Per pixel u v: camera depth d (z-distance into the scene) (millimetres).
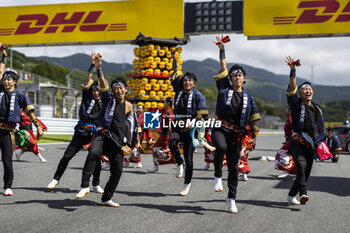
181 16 15039
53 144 16812
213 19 15008
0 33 16562
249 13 14445
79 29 15898
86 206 4660
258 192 5941
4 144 5180
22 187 5918
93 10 15805
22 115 9430
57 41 16078
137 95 13859
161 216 4219
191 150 5621
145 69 14094
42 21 16234
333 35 13977
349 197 5645
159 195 5504
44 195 5305
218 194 5664
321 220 4172
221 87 4746
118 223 3879
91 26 15789
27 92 27312
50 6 16219
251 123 4766
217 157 5309
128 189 5965
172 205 4824
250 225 3898
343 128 17656
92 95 5594
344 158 14242
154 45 14234
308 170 5082
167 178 7266
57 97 29734
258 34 14359
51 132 23016
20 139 5512
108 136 4570
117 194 5520
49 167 8562
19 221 3898
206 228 3744
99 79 4613
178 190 5945
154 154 8141
